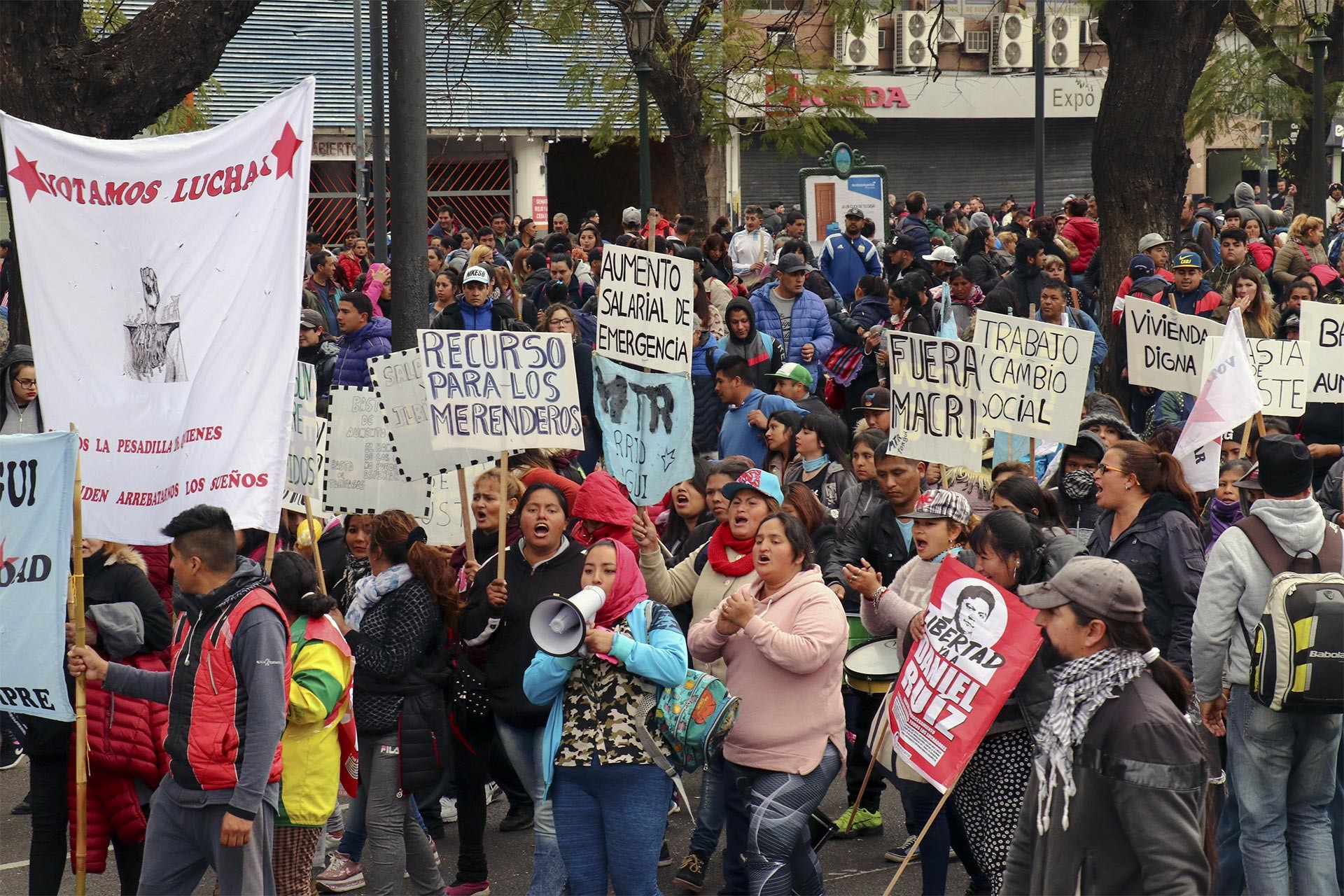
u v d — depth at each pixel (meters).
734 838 6.93
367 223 33.25
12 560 6.32
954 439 8.77
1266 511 6.46
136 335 6.96
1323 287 16.92
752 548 7.41
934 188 49.00
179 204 6.91
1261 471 6.49
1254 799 6.43
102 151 7.03
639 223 22.30
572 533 8.20
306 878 6.76
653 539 7.91
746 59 29.28
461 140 37.41
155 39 10.98
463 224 37.84
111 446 6.96
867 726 8.09
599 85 36.38
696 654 6.93
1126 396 15.80
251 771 5.80
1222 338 8.88
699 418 13.12
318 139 35.09
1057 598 4.84
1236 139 51.94
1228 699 6.79
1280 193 37.38
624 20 20.30
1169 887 4.53
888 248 21.22
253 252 6.76
